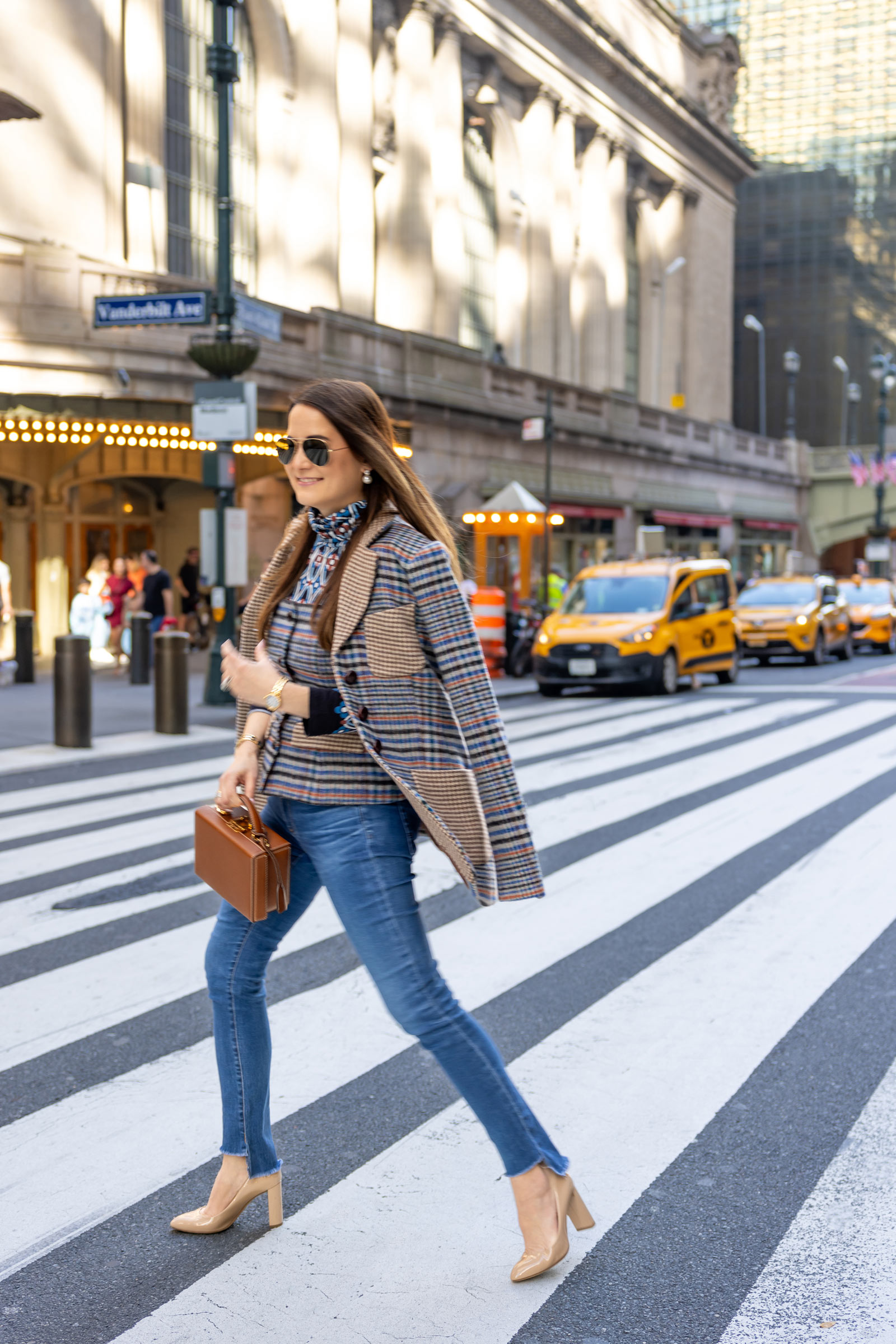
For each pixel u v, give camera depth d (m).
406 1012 2.62
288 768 2.66
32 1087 3.72
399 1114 3.54
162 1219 2.95
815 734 12.44
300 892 2.81
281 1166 2.99
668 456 40.84
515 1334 2.48
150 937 5.29
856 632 28.05
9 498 22.02
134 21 22.08
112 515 24.50
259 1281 2.68
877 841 7.26
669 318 49.69
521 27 36.91
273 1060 3.93
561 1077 3.79
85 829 7.57
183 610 23.59
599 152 42.56
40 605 22.31
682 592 18.56
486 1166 3.22
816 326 79.56
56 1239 2.86
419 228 32.25
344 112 29.19
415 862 6.81
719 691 18.25
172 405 19.06
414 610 2.55
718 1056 3.96
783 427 80.25
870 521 55.81
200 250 25.05
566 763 10.50
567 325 40.22
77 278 17.95
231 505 14.80
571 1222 2.92
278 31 27.02
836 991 4.61
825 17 78.69
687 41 50.81
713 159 51.97
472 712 2.54
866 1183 3.12
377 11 31.36
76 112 20.72
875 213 78.31
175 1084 3.74
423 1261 2.76
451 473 28.31
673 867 6.63
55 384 17.84
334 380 2.65
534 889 2.57
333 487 2.61
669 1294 2.63
